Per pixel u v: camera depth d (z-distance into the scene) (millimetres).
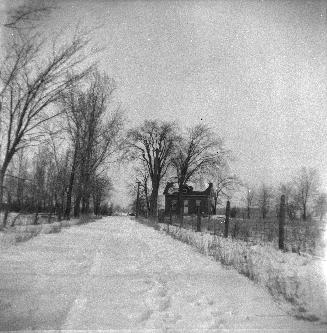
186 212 71750
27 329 4055
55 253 9703
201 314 4926
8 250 9617
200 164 58156
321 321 4641
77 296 5465
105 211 88250
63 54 13734
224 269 8305
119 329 4223
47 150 25078
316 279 7047
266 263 8922
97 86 32375
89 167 33250
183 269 8188
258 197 71250
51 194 25547
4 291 5457
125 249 11695
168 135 57000
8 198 16812
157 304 5328
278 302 5535
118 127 35562
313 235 16281
